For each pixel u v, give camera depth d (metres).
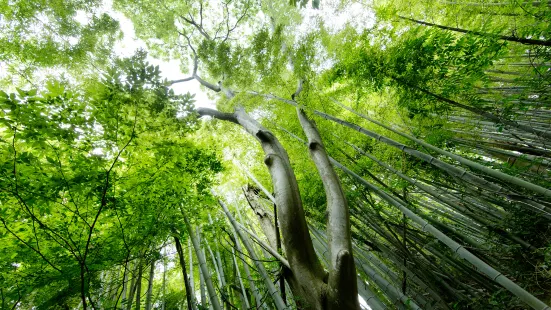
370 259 4.27
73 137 2.10
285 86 4.21
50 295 2.72
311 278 2.10
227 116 4.31
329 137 5.35
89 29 4.06
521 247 3.42
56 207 2.51
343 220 2.24
